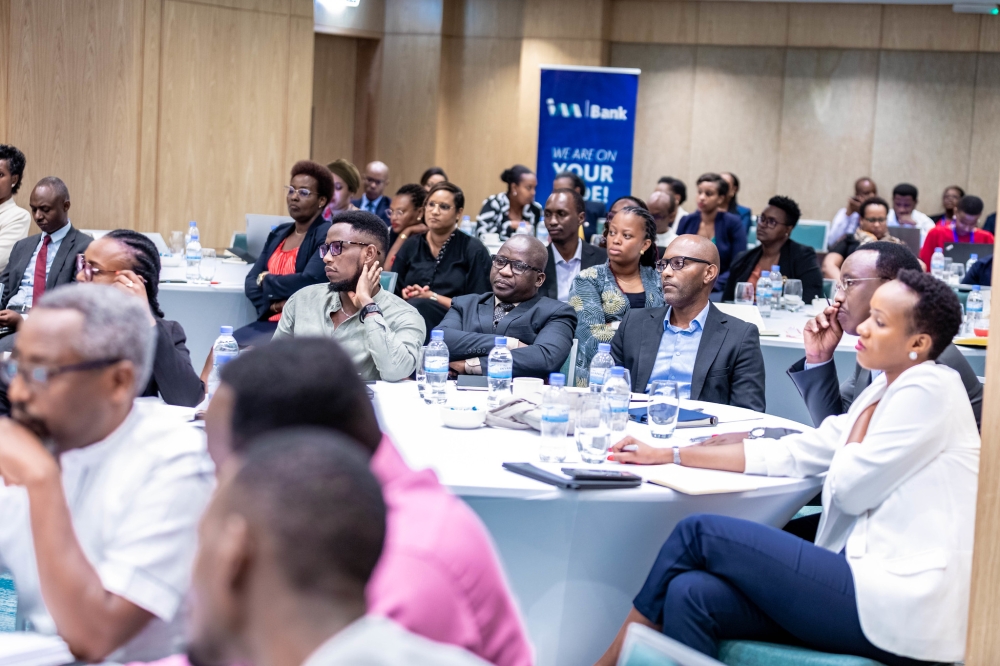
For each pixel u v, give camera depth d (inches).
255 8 350.6
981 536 77.3
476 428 111.3
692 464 97.9
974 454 86.0
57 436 62.1
